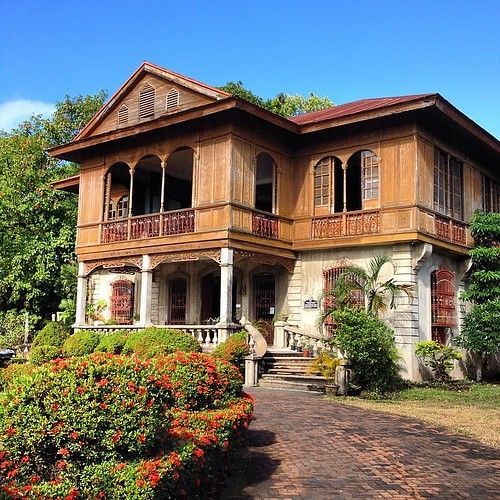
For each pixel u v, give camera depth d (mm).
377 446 9195
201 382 7512
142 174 23578
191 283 22031
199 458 5578
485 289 19469
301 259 19844
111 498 4613
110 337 18344
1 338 26938
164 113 19984
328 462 8203
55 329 21984
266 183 23672
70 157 22547
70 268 27281
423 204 17734
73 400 4730
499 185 23656
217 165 18203
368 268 18328
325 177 19484
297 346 18469
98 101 35188
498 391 16266
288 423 10828
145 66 20453
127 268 22766
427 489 7078
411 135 17703
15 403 4730
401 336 17297
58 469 4715
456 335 19562
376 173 18391
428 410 12961
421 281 18016
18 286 27891
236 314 21016
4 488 4426
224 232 17641
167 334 16766
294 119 23828
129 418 4828
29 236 28312
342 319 15648
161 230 19328
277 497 6684
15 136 31578
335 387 14867
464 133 19359
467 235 20281
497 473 7867
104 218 21391
